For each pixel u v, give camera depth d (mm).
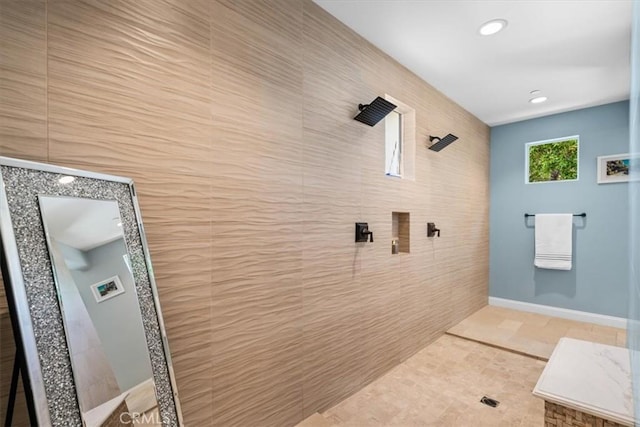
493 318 3498
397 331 2416
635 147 872
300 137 1698
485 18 1890
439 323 2984
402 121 2629
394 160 2600
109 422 812
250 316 1470
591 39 2098
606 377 1482
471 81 2746
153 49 1164
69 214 856
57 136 966
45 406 680
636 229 870
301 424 1688
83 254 866
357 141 2059
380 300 2242
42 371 697
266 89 1536
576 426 1309
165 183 1195
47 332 731
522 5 1768
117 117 1081
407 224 2564
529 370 2344
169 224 1204
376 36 2090
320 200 1811
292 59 1657
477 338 2912
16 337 684
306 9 1728
